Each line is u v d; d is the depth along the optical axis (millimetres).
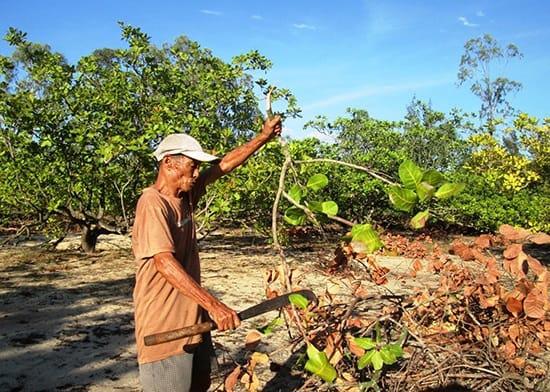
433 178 2557
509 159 14992
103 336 5078
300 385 3854
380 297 3574
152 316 2525
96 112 8711
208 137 8836
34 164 8656
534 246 12250
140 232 2500
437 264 4016
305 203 3051
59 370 4258
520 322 3334
